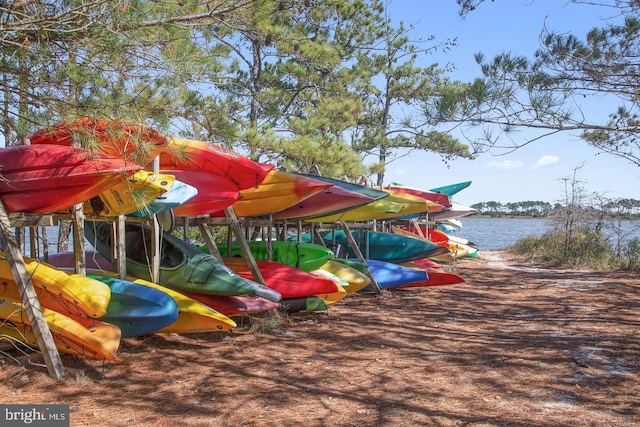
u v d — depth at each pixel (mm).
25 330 6066
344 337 7625
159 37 5414
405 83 24281
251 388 5418
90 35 4945
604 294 11492
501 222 108625
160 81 5344
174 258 7996
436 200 17500
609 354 6719
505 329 8203
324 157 14469
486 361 6453
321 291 8844
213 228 14570
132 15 5141
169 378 5684
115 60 5094
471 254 20141
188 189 7457
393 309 9805
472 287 12766
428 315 9273
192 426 4469
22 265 5527
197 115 5766
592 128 7691
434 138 22516
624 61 7418
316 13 16656
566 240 19422
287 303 8781
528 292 11961
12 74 4992
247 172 8672
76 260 6488
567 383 5641
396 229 16375
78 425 4441
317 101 18484
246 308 7738
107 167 5688
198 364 6203
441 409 4906
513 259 21141
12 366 5770
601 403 5070
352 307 9961
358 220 13023
